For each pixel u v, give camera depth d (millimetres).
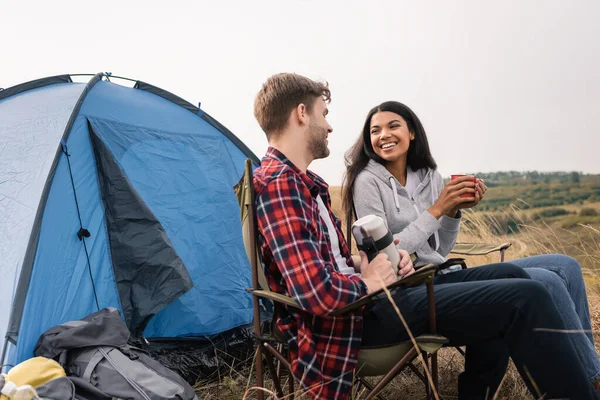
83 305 2537
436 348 1503
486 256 4066
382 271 1710
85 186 2740
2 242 2469
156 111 3250
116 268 2695
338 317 1672
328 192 1973
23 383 1865
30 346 2264
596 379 1820
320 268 1588
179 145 3188
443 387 2363
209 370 2771
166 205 3000
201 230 3070
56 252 2510
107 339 2154
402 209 2287
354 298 1600
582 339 1859
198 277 2979
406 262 1829
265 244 1746
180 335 2857
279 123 1834
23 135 2836
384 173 2307
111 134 2947
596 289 3332
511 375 2271
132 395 1922
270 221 1650
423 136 2402
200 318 2908
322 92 1893
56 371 1968
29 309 2303
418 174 2447
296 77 1851
